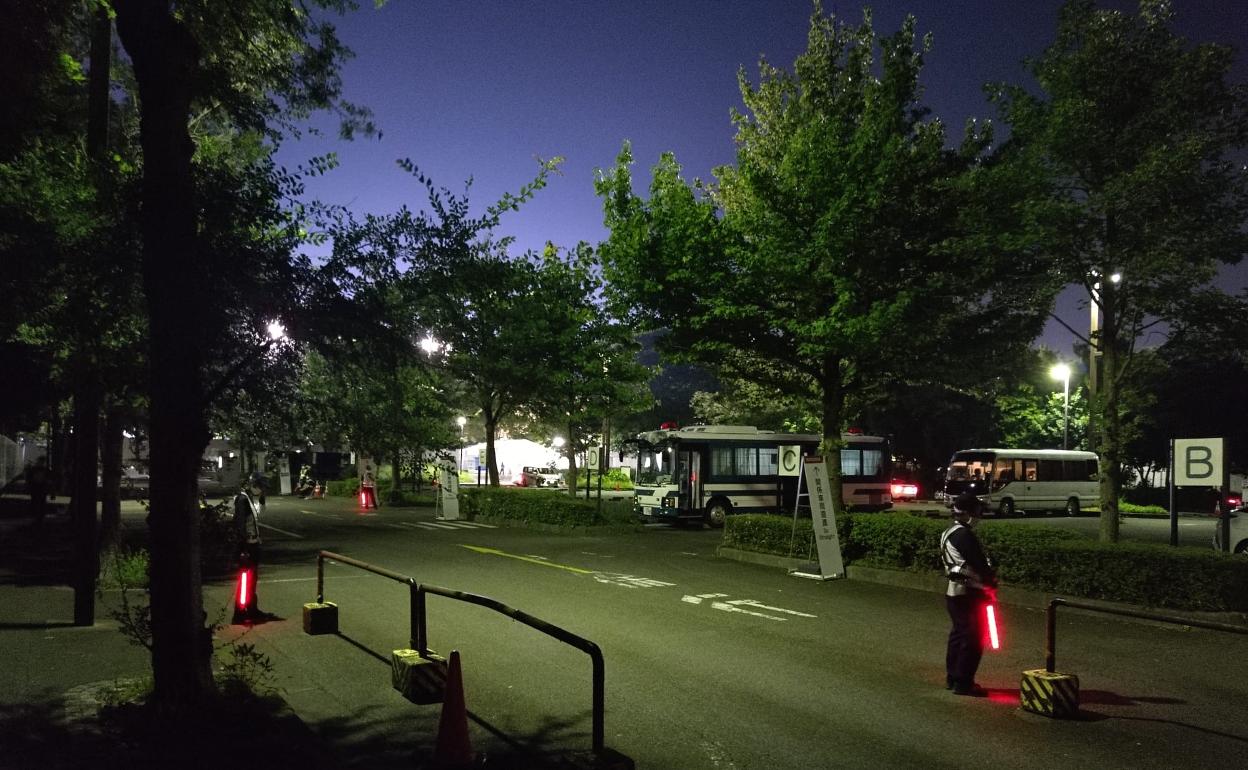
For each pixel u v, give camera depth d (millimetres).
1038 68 13070
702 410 36906
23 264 5730
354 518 27609
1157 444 39688
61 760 5090
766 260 14477
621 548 18953
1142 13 12359
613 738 6145
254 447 6520
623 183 16297
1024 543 12422
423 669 6879
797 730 6352
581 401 25422
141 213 5609
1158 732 6363
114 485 12281
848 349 14273
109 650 8008
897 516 14680
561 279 24250
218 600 11742
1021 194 12648
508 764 5504
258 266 5648
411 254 6070
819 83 16078
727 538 17547
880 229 14492
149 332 5957
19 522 22578
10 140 6855
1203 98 12102
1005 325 14953
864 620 10695
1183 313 12219
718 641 9383
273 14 7680
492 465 27469
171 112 5734
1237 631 5344
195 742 5438
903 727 6441
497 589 12852
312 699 6945
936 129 14977
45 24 7152
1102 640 9680
